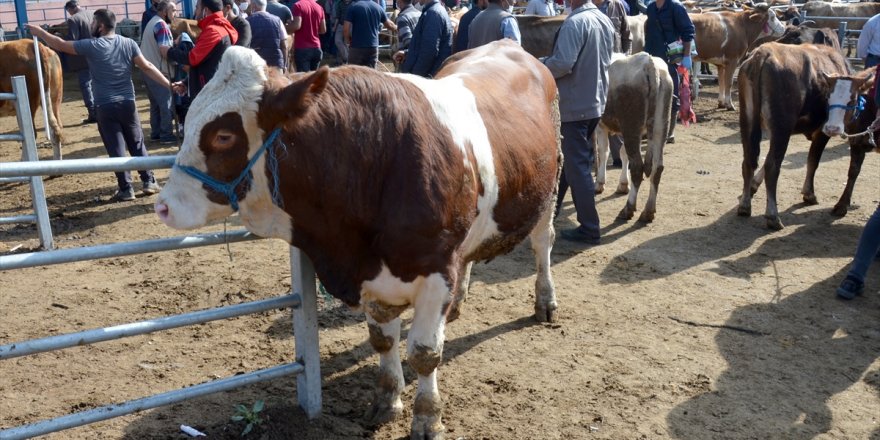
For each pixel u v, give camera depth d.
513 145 4.03
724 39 12.82
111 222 7.40
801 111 7.09
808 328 5.22
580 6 6.27
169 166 3.39
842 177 9.02
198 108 3.10
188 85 8.10
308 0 12.16
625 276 6.11
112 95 7.77
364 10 11.22
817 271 6.21
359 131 3.25
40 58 9.68
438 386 4.43
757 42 14.01
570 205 8.01
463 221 3.52
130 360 4.66
